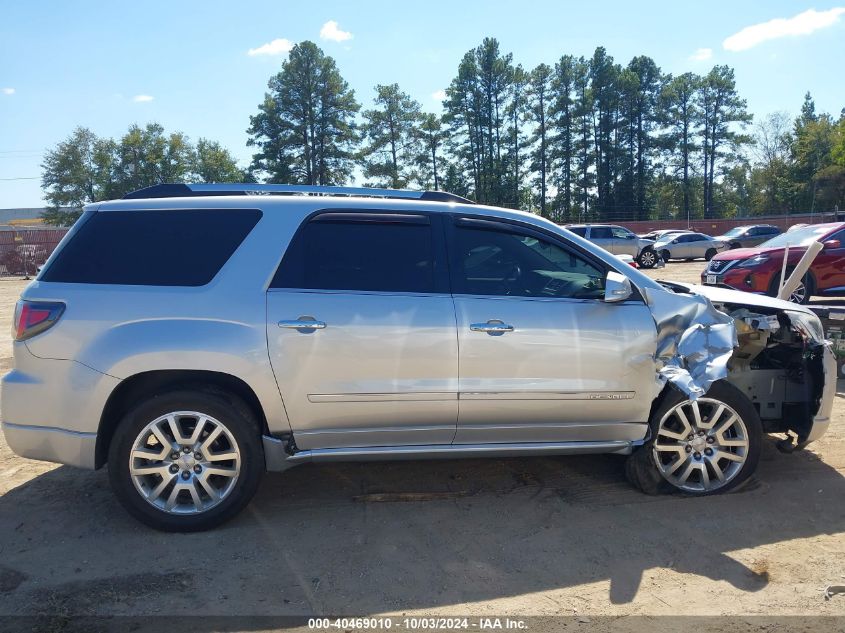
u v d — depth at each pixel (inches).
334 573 131.5
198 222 154.8
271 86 2581.2
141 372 144.6
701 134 2903.5
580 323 156.6
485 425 156.0
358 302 150.0
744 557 137.6
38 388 145.3
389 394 149.9
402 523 153.6
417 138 2691.9
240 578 129.6
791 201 2903.5
